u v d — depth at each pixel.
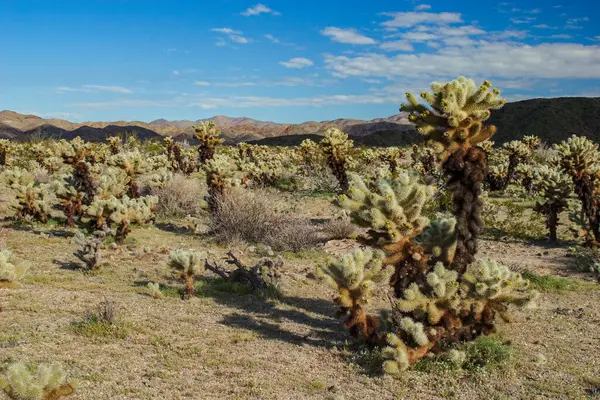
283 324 7.40
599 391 5.20
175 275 8.35
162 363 5.70
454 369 5.65
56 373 3.84
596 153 12.70
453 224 6.40
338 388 5.30
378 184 6.56
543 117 80.88
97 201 12.51
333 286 6.10
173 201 17.70
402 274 6.32
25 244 11.71
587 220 13.50
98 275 9.48
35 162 31.05
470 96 5.91
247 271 9.45
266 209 14.39
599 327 7.30
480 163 5.99
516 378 5.52
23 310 7.08
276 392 5.15
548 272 10.75
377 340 6.20
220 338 6.63
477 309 6.12
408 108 6.11
